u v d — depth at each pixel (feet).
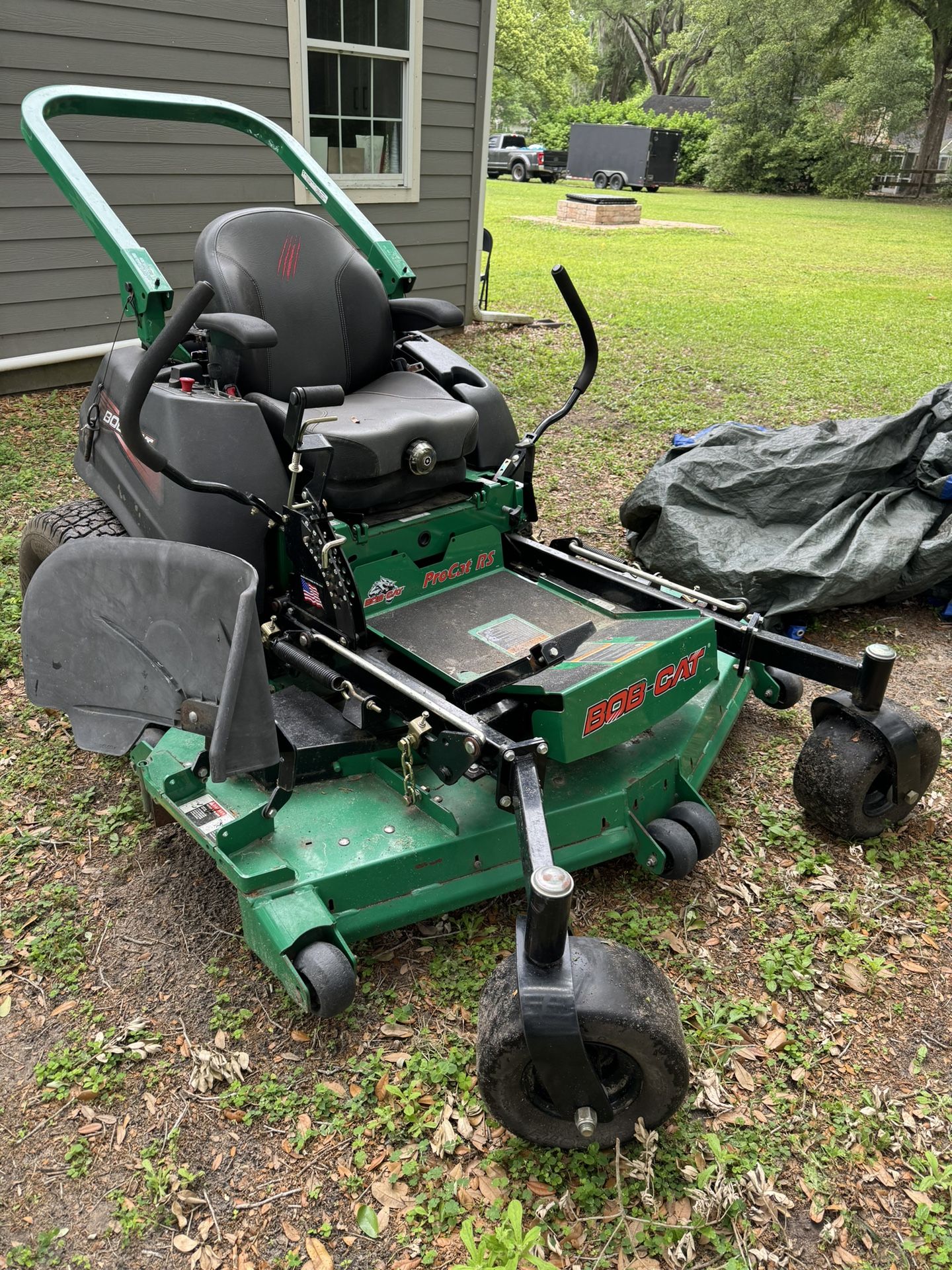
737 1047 8.23
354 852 8.33
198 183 23.80
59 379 23.45
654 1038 6.50
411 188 28.71
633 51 221.46
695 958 9.11
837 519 14.62
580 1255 6.69
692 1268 6.64
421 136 28.43
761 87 120.06
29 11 19.94
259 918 7.76
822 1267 6.68
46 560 9.13
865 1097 7.82
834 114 126.11
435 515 10.36
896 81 112.47
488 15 28.50
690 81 205.77
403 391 11.65
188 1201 6.95
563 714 8.27
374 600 10.13
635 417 23.81
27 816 10.61
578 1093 6.48
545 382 26.43
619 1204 6.93
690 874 10.14
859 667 9.62
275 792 8.21
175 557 8.40
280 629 10.37
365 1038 8.21
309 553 9.53
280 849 8.34
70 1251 6.66
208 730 8.47
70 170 10.93
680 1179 7.16
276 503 10.19
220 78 23.27
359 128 27.07
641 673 8.85
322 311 11.73
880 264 53.31
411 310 12.62
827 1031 8.43
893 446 15.07
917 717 9.98
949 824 10.98
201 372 11.14
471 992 8.62
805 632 14.79
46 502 17.44
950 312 38.96
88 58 21.08
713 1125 7.56
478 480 10.87
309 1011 7.72
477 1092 7.72
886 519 14.65
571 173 118.62
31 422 21.27
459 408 10.63
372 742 9.26
